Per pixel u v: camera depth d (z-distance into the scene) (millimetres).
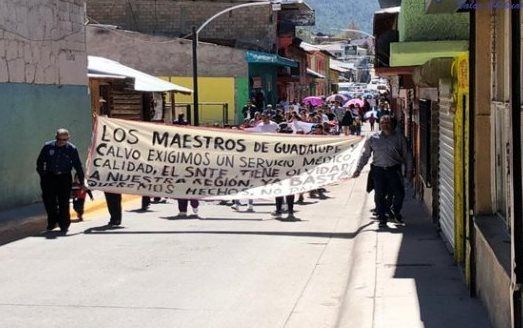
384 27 16781
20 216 15219
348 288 8656
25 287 9102
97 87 23281
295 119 21781
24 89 16938
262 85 40875
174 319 7668
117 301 8398
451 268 9375
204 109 35594
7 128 16156
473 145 7637
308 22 49125
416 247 10969
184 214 15578
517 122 5227
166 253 11297
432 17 10875
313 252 11484
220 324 7500
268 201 18750
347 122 36656
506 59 6594
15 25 16516
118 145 14133
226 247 11828
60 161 13289
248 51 35656
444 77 9891
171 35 41438
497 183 7492
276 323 7555
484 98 7570
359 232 12938
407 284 8578
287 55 49938
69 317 7750
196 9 41406
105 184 14055
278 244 12156
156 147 14250
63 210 13375
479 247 7469
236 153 14422
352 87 89062
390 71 16031
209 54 35531
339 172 14414
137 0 41438
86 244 12117
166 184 14312
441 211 11523
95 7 41469
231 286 9164
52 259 10875
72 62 19469
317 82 73688
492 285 6562
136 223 14547
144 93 27812
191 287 9086
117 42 35531
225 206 17578
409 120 23234
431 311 7328
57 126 18547
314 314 7914
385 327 6828
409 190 19828
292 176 14469
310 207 17375
